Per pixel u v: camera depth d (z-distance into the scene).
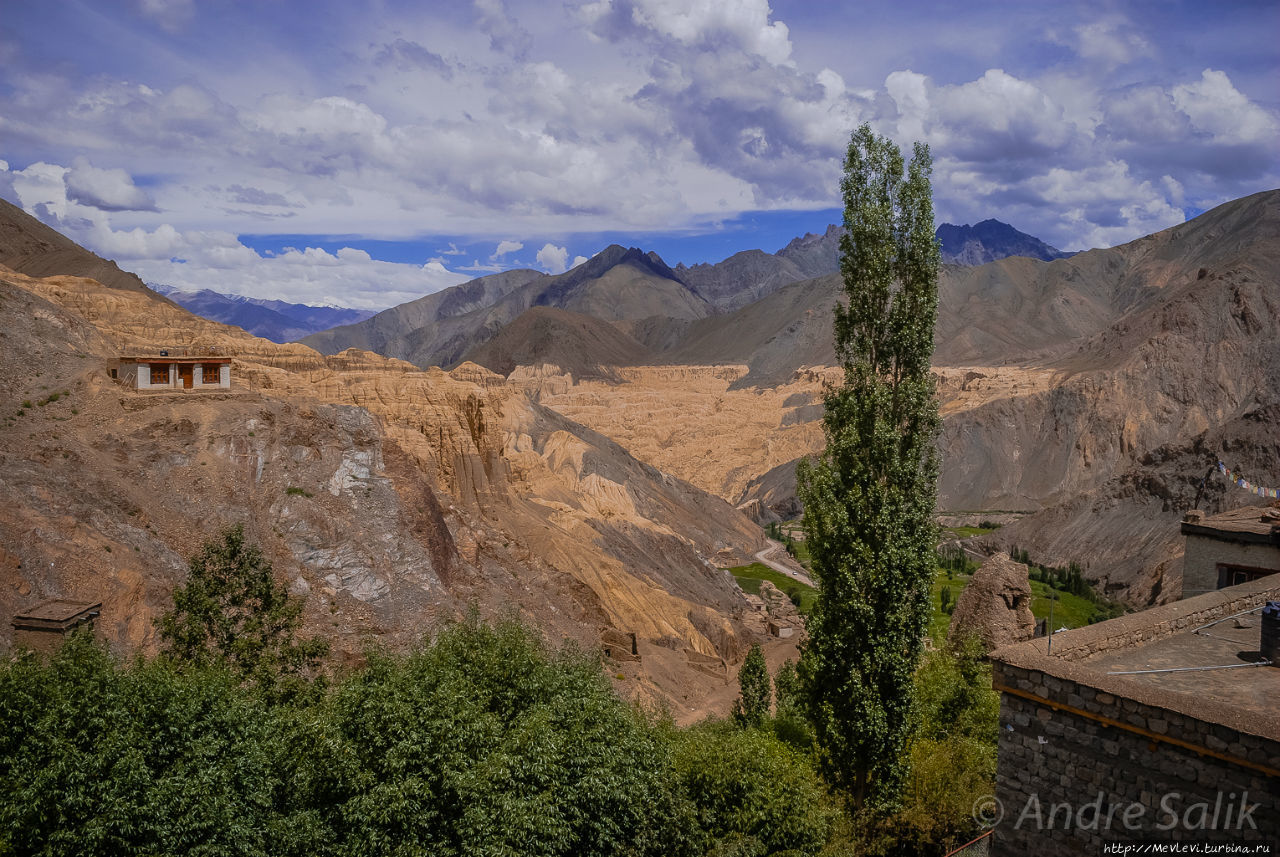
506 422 177.50
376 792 19.00
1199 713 13.30
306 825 19.20
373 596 53.31
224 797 19.00
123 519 45.19
